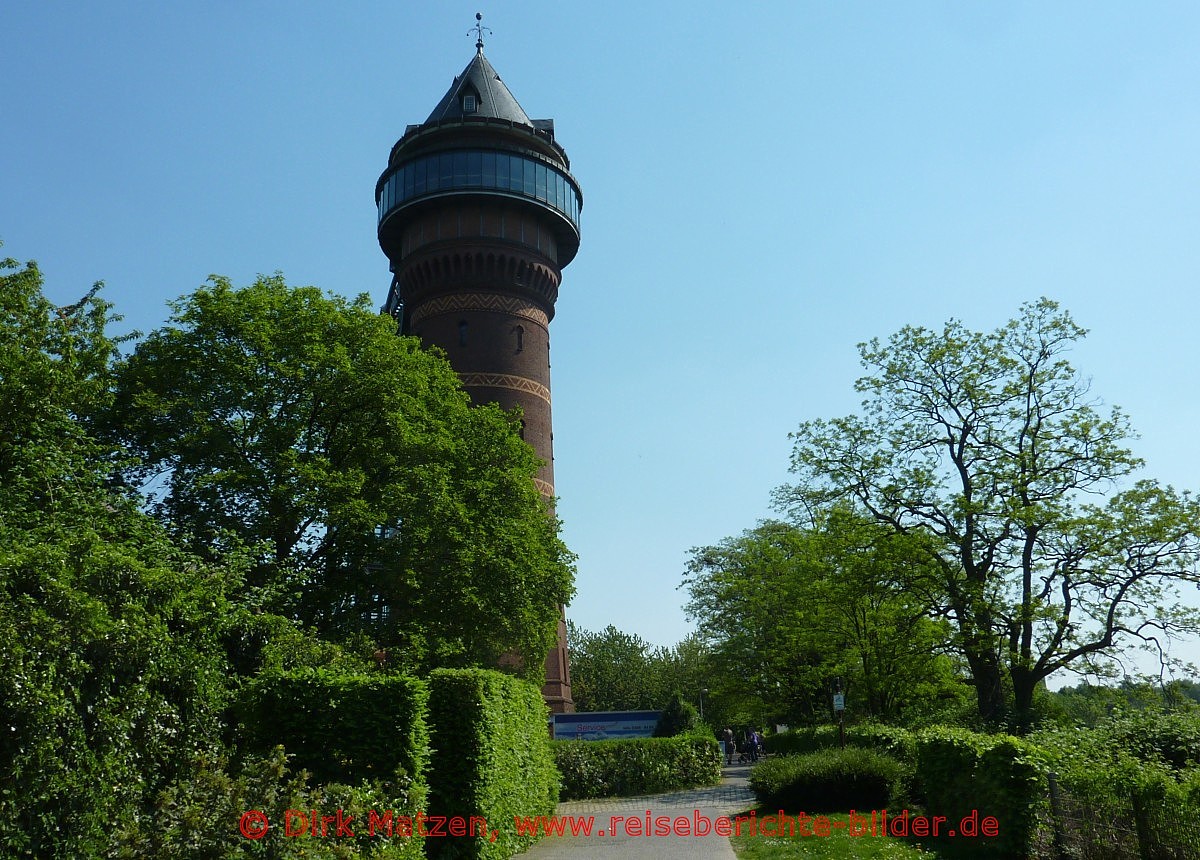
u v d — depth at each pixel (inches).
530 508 1221.7
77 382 794.8
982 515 1163.9
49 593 377.1
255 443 981.2
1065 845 486.3
